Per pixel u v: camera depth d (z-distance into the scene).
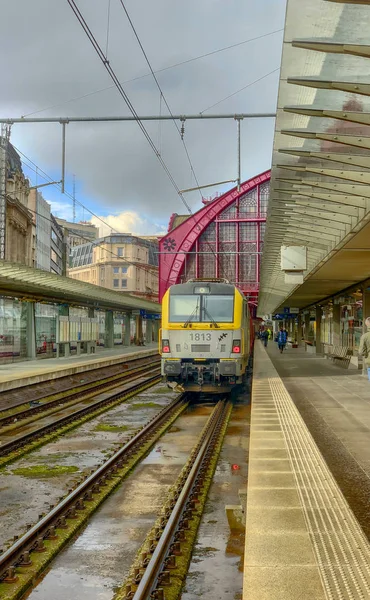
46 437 12.62
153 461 10.53
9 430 13.67
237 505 7.61
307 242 17.08
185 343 17.52
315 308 39.03
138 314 57.56
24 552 5.86
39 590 5.39
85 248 114.88
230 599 5.17
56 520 6.98
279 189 11.65
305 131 8.10
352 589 3.64
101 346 55.59
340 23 5.71
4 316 29.14
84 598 5.22
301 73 7.00
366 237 13.49
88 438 12.92
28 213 62.44
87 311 43.62
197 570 5.79
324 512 5.23
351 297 26.39
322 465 7.04
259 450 7.91
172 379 17.81
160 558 5.69
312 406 13.41
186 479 8.70
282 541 4.50
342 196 11.37
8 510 7.80
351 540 4.51
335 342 30.41
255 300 73.25
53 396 20.11
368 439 9.52
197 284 17.81
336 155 8.91
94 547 6.40
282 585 3.70
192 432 13.57
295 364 28.09
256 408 11.95
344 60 6.45
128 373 30.39
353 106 7.14
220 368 17.30
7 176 55.97
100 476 8.95
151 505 7.89
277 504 5.48
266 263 23.17
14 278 23.92
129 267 101.88
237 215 73.44
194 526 6.95
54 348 37.38
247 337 19.89
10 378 19.06
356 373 22.66
